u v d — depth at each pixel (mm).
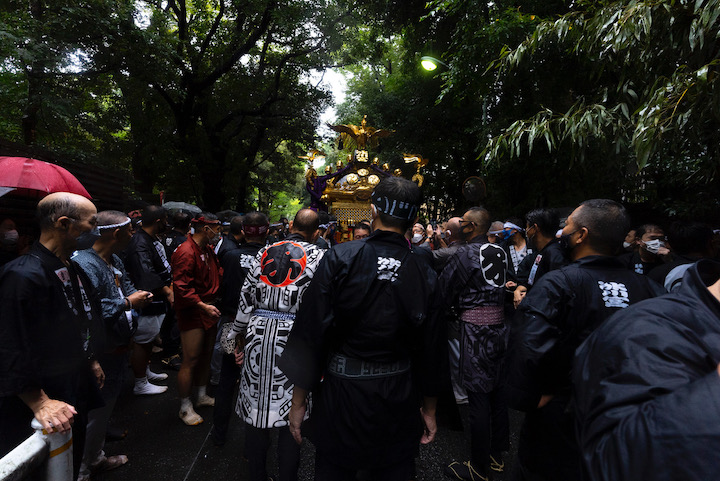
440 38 14250
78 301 1995
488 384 2740
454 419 3471
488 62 7816
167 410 3764
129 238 2646
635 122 3357
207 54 15031
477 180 8055
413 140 15070
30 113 7285
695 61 2820
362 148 9039
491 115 9484
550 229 2998
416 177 9320
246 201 24344
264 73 17172
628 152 4266
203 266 3488
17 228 4098
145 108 13945
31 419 1732
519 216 9609
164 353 4926
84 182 6090
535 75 7418
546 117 3879
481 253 2877
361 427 1627
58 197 1857
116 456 2912
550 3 7914
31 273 1684
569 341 1592
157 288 3945
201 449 3123
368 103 15758
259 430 2379
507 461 3043
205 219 3443
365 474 2615
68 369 1810
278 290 2369
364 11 14781
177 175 15695
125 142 13359
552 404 1605
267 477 2500
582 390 799
